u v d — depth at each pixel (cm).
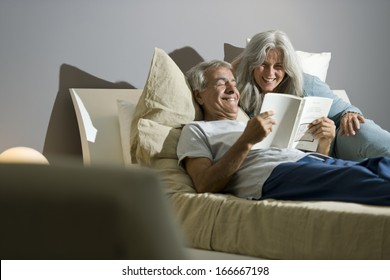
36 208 50
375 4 440
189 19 342
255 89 307
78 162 51
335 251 185
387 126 452
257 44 307
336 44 420
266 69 305
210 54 351
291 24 392
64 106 300
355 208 191
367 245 179
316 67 371
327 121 275
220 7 355
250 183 238
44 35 296
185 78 282
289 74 310
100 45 312
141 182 50
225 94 276
